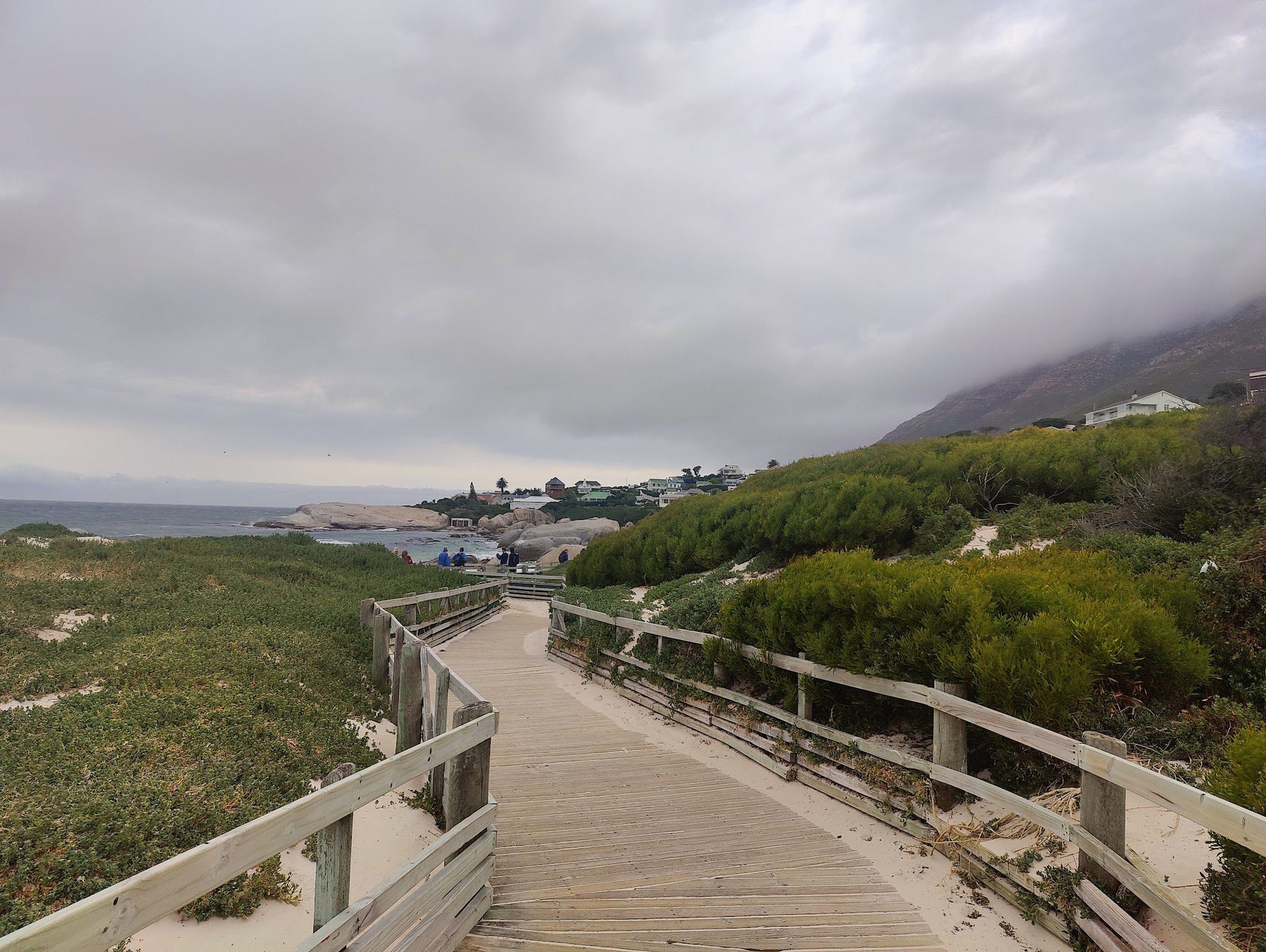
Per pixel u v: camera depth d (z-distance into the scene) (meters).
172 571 11.47
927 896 4.04
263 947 3.04
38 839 3.12
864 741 5.57
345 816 2.73
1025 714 4.50
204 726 4.98
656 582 17.50
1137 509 9.84
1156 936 3.06
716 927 3.68
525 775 6.43
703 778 6.38
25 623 7.42
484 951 3.40
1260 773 2.90
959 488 13.11
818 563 7.54
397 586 15.47
